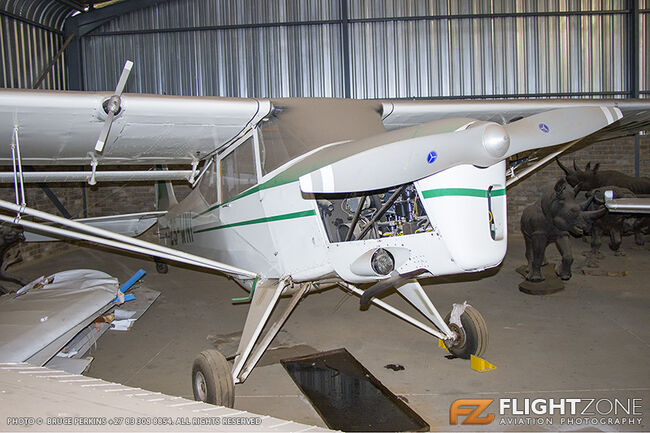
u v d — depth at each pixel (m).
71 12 9.60
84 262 8.27
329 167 2.61
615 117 3.06
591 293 5.50
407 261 2.97
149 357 4.07
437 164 2.62
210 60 9.82
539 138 2.83
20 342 3.28
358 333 4.46
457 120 2.68
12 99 2.92
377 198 3.22
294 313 5.11
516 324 4.57
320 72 9.76
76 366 3.58
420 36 9.70
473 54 9.72
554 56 9.70
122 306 5.33
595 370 3.52
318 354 3.98
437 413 2.97
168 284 6.59
